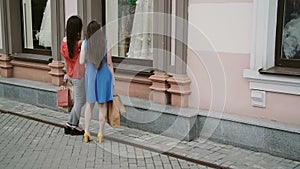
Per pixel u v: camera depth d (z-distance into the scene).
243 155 4.77
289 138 4.57
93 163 4.65
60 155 4.91
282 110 4.77
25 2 8.10
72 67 5.48
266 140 4.77
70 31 5.36
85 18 6.60
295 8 4.75
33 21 8.06
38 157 4.84
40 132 5.81
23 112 6.81
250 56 4.90
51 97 6.92
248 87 5.00
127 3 6.64
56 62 7.04
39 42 7.97
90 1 6.55
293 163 4.50
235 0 4.94
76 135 5.65
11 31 8.01
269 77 4.71
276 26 4.90
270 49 4.88
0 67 8.15
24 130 5.92
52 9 6.98
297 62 4.80
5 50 8.03
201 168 4.51
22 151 5.05
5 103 7.46
